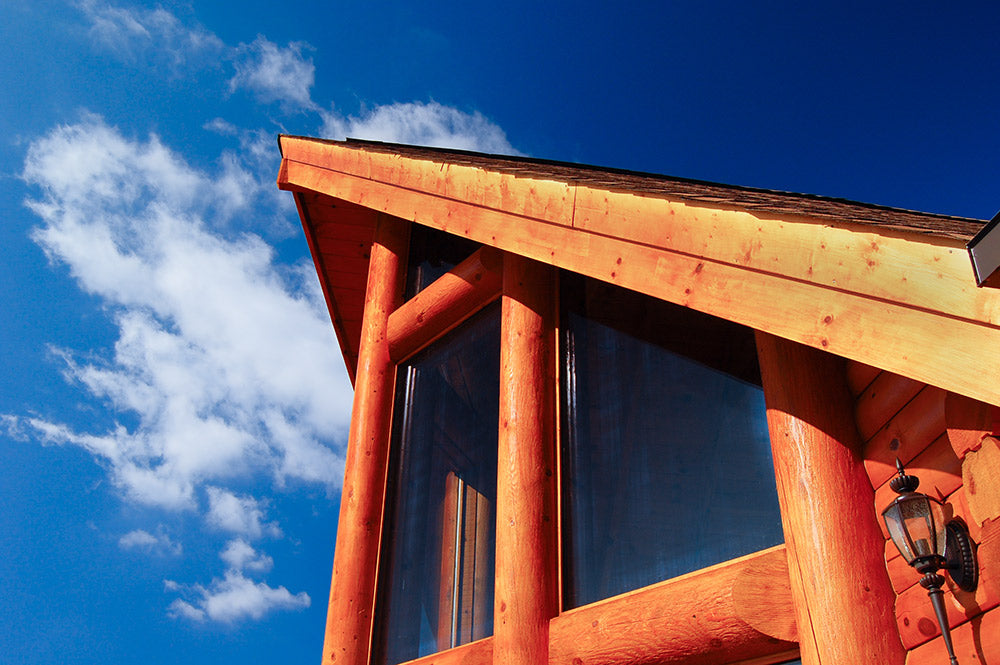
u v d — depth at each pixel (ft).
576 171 20.99
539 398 15.48
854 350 8.16
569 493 14.58
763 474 11.84
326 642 17.65
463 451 17.53
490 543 15.97
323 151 22.90
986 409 8.20
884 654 9.11
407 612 17.15
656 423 13.82
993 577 7.96
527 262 16.92
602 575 13.46
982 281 6.82
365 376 20.49
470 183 16.22
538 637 13.42
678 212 10.89
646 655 11.85
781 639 10.32
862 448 10.46
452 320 19.33
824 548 9.80
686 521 12.62
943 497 8.97
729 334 13.34
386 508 18.90
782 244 9.27
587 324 15.98
